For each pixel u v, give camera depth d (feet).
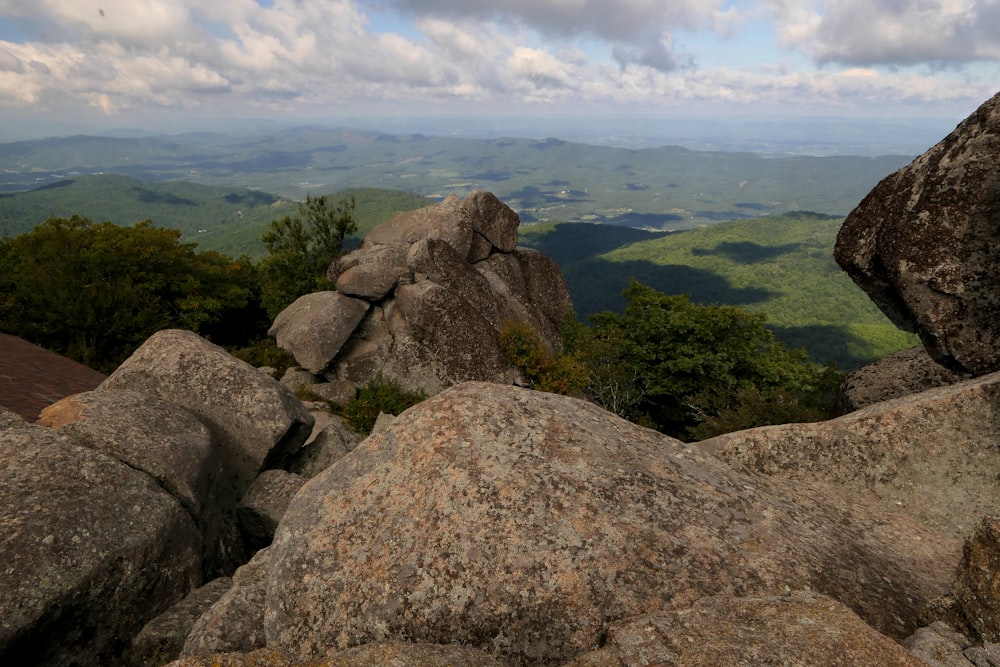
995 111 23.63
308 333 80.07
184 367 31.22
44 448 21.47
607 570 11.78
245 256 160.15
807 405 73.72
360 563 12.32
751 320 111.86
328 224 122.42
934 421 19.54
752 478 16.96
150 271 117.80
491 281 98.12
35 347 47.44
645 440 15.97
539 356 85.40
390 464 14.38
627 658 9.57
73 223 129.80
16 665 17.25
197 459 25.52
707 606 10.64
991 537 10.69
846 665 8.73
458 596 11.49
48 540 18.56
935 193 25.20
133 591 20.08
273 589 12.53
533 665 10.93
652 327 114.01
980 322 24.47
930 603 11.68
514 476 13.55
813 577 12.25
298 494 14.71
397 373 82.17
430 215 97.60
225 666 10.66
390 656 10.21
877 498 18.65
